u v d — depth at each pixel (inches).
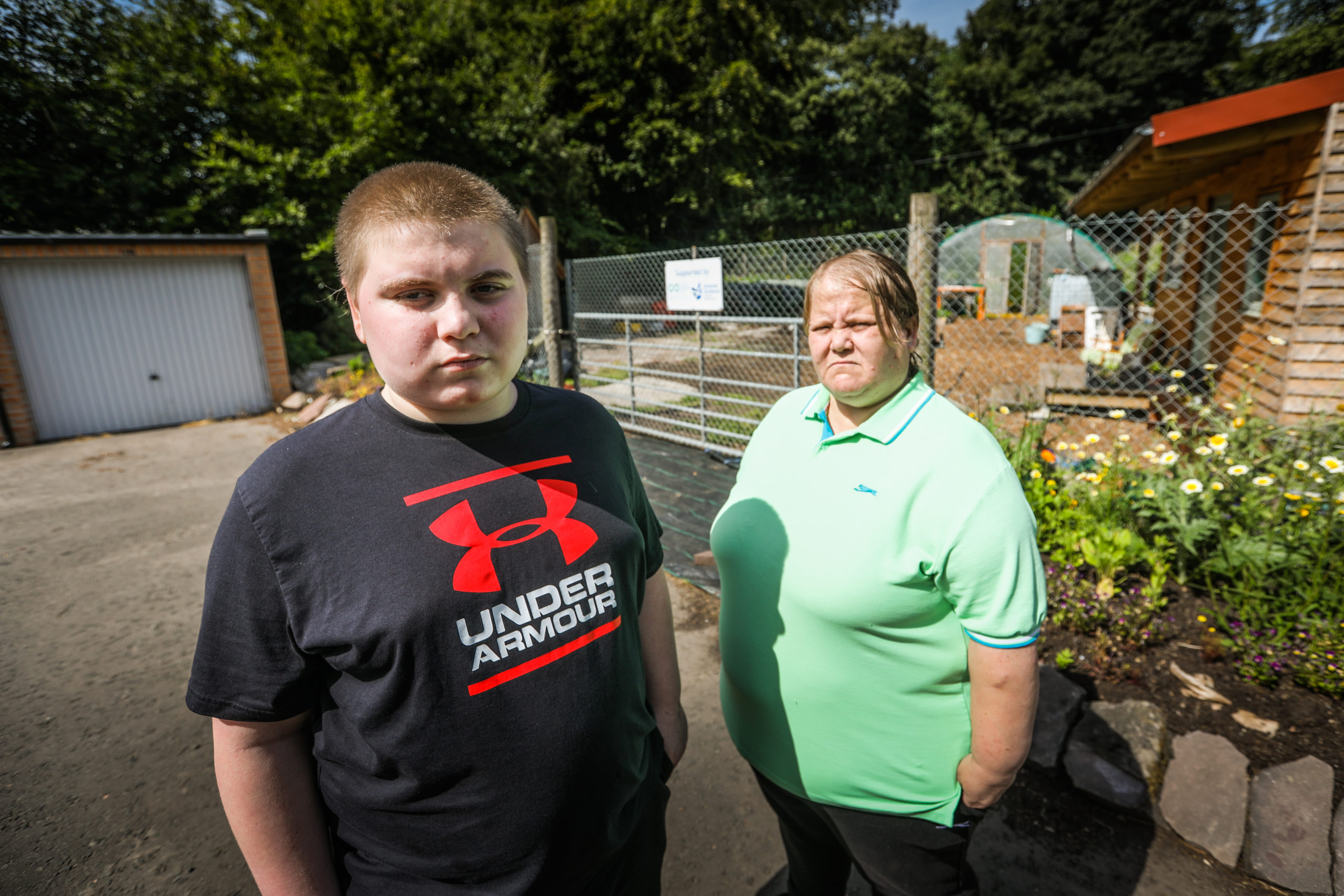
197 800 89.4
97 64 406.0
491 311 31.9
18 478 244.5
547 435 38.2
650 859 45.3
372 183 32.0
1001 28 1230.3
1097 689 96.0
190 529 187.2
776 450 53.7
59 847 81.9
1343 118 172.2
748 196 872.3
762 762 55.0
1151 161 226.4
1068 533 119.4
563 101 707.4
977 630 41.8
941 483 42.1
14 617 138.9
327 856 37.2
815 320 46.4
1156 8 1071.0
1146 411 225.3
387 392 35.9
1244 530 113.7
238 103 443.2
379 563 31.7
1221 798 78.8
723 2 709.3
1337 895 68.8
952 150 1151.0
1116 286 454.6
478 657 32.9
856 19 1143.6
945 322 474.6
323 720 35.2
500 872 35.3
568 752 35.5
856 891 72.7
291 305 455.2
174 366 337.4
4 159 368.2
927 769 47.7
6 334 296.5
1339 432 125.6
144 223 414.3
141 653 125.3
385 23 499.8
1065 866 75.0
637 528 41.3
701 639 123.1
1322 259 180.4
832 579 46.0
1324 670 90.1
